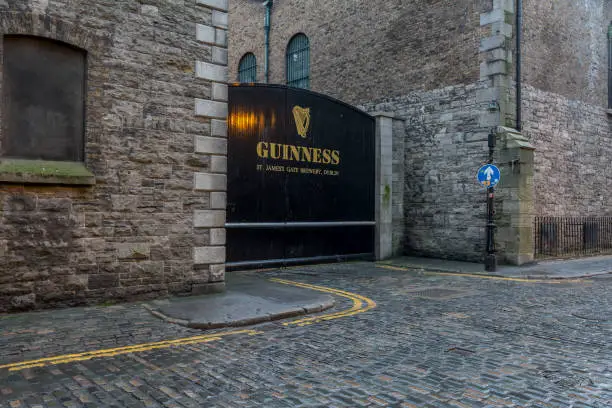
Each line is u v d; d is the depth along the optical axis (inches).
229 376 171.8
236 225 453.1
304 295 316.2
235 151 453.7
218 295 315.3
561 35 580.1
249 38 853.8
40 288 264.7
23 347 202.5
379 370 178.9
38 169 261.7
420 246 578.2
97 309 272.4
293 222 490.3
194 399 150.9
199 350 203.3
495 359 192.5
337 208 527.5
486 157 512.7
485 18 515.2
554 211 565.0
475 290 359.9
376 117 565.9
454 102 543.2
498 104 502.9
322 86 703.1
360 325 249.4
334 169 526.0
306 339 222.2
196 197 317.1
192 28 315.3
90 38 278.2
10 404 145.0
